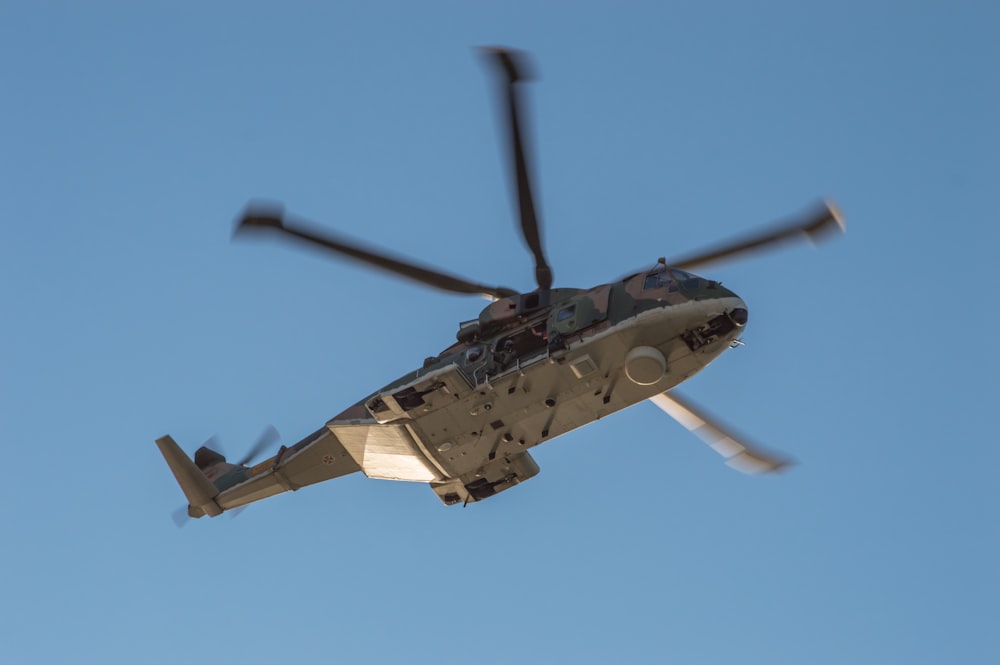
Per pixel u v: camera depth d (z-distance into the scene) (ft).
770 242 275.80
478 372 281.13
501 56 230.27
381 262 286.25
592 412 283.38
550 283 286.25
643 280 275.39
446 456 298.76
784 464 309.63
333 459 325.42
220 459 376.07
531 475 306.76
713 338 270.46
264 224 273.33
